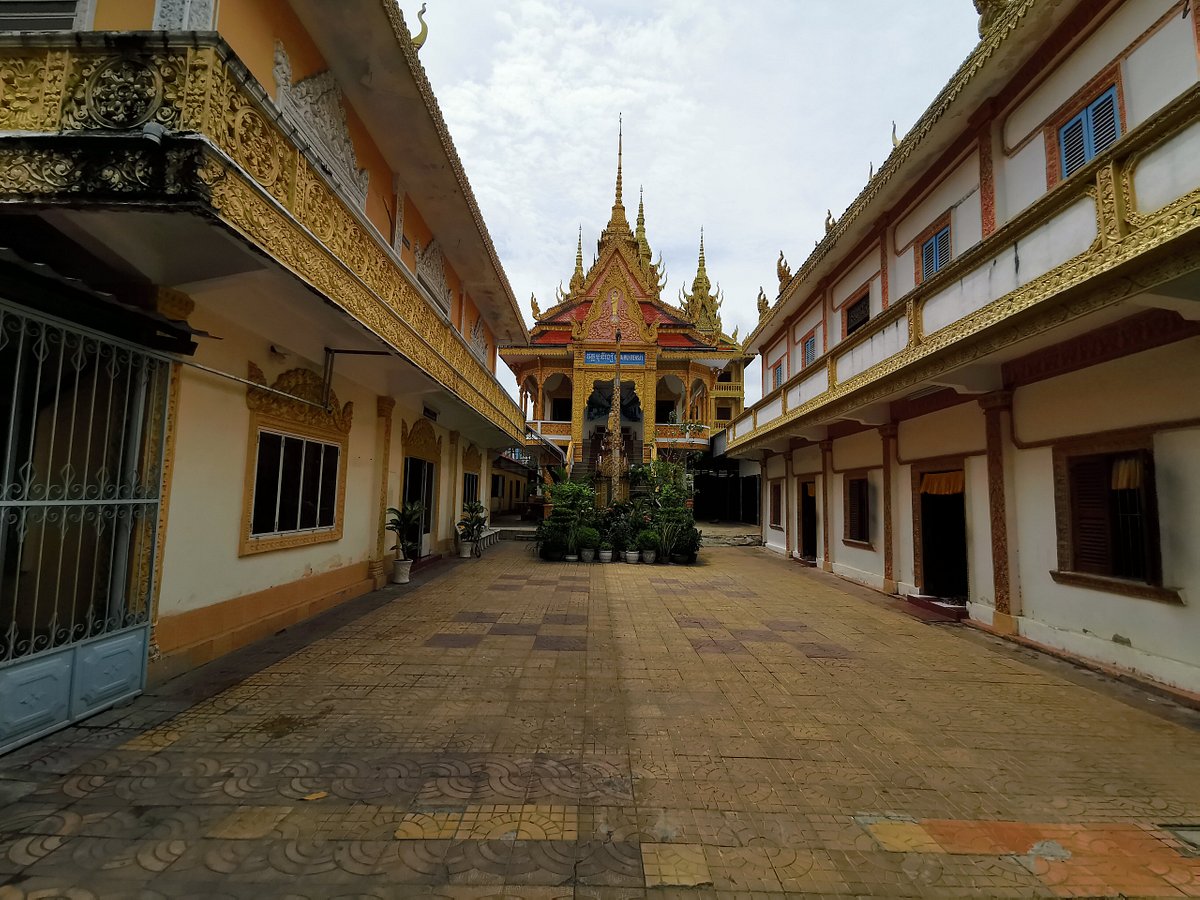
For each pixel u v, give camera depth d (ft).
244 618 19.26
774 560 50.31
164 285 14.64
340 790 10.27
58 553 12.83
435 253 31.58
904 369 24.52
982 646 21.49
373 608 25.45
